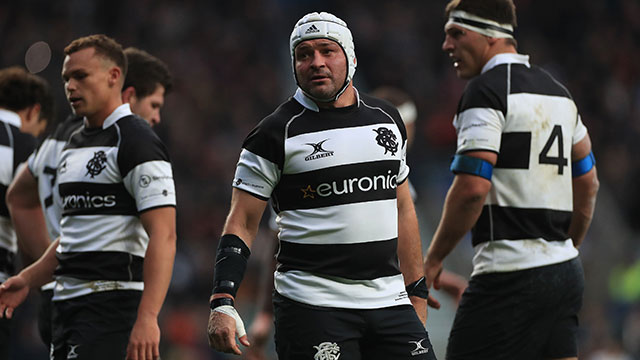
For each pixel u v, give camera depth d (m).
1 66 67.31
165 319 45.53
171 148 65.31
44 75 66.44
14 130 18.59
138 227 15.52
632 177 67.69
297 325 13.13
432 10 96.38
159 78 17.80
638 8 94.44
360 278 13.21
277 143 13.24
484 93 15.79
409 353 13.25
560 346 16.06
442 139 70.50
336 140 13.27
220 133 71.88
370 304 13.20
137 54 17.86
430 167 67.06
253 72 83.62
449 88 81.50
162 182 15.23
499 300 15.82
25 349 39.38
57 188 16.23
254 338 21.22
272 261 21.22
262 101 80.75
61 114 56.00
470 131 15.73
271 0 99.50
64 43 70.75
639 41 92.06
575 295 16.12
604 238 59.12
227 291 12.92
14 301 15.99
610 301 53.28
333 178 13.17
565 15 91.81
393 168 13.58
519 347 15.84
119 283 15.38
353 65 13.47
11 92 18.89
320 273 13.19
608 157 69.38
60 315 15.57
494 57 16.38
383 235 13.38
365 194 13.28
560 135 16.12
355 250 13.17
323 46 13.23
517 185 15.78
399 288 13.57
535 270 15.69
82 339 15.18
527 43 89.75
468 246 53.31
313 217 13.23
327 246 13.17
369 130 13.48
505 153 15.79
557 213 16.02
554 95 16.22
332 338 12.98
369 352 13.48
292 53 13.52
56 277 15.75
